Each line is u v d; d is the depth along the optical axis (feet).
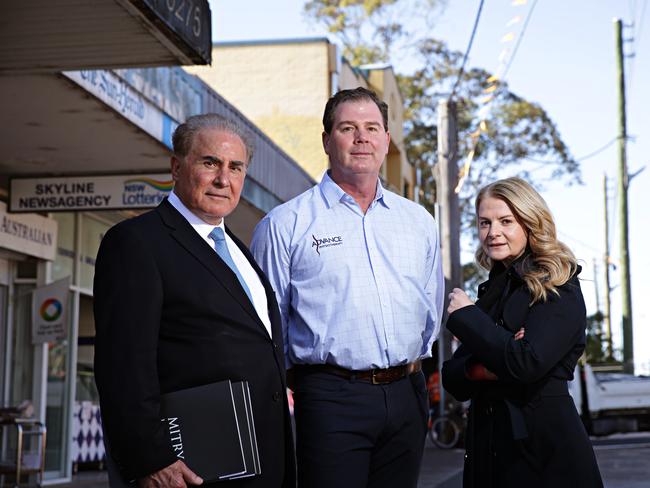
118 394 12.32
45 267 41.52
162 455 12.31
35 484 36.42
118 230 13.07
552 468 14.47
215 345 13.05
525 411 14.58
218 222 13.96
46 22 22.67
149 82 32.22
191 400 12.77
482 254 16.33
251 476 13.07
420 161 113.09
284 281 15.96
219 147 13.65
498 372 14.40
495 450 14.75
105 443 12.87
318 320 15.61
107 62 25.41
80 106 29.32
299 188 57.47
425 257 16.51
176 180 13.94
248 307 13.47
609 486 34.24
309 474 15.44
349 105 16.07
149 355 12.57
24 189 37.32
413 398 15.94
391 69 100.83
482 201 15.51
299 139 85.05
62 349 43.93
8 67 25.75
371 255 15.88
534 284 14.56
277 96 85.71
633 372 106.52
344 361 15.46
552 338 14.33
